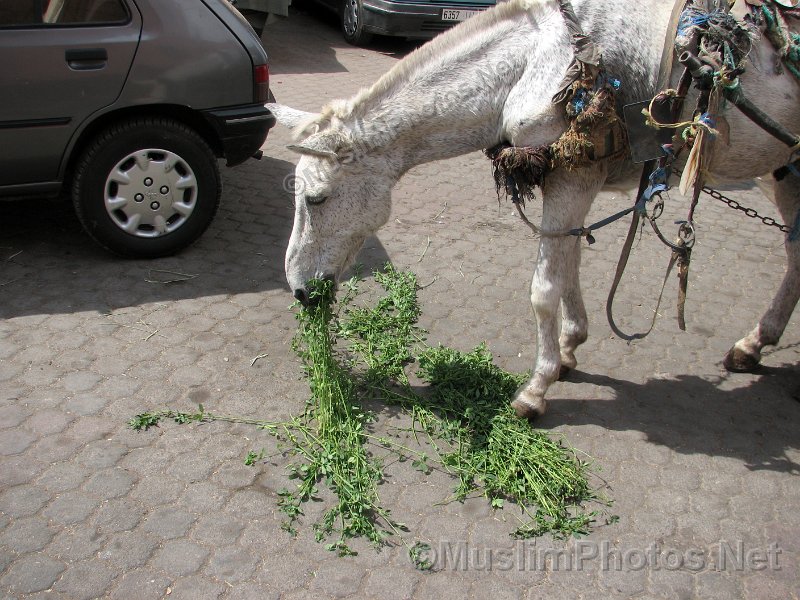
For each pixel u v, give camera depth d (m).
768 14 3.40
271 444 3.70
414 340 4.58
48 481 3.40
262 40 11.20
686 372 4.44
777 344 4.70
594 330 4.82
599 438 3.84
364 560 3.08
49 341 4.37
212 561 3.04
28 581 2.92
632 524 3.33
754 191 7.16
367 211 3.62
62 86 4.66
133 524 3.20
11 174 4.80
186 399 3.98
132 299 4.83
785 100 3.50
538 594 2.97
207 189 5.23
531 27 3.42
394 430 3.82
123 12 4.76
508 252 5.75
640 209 3.53
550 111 3.36
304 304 3.74
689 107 3.40
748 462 3.73
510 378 4.16
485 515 3.34
